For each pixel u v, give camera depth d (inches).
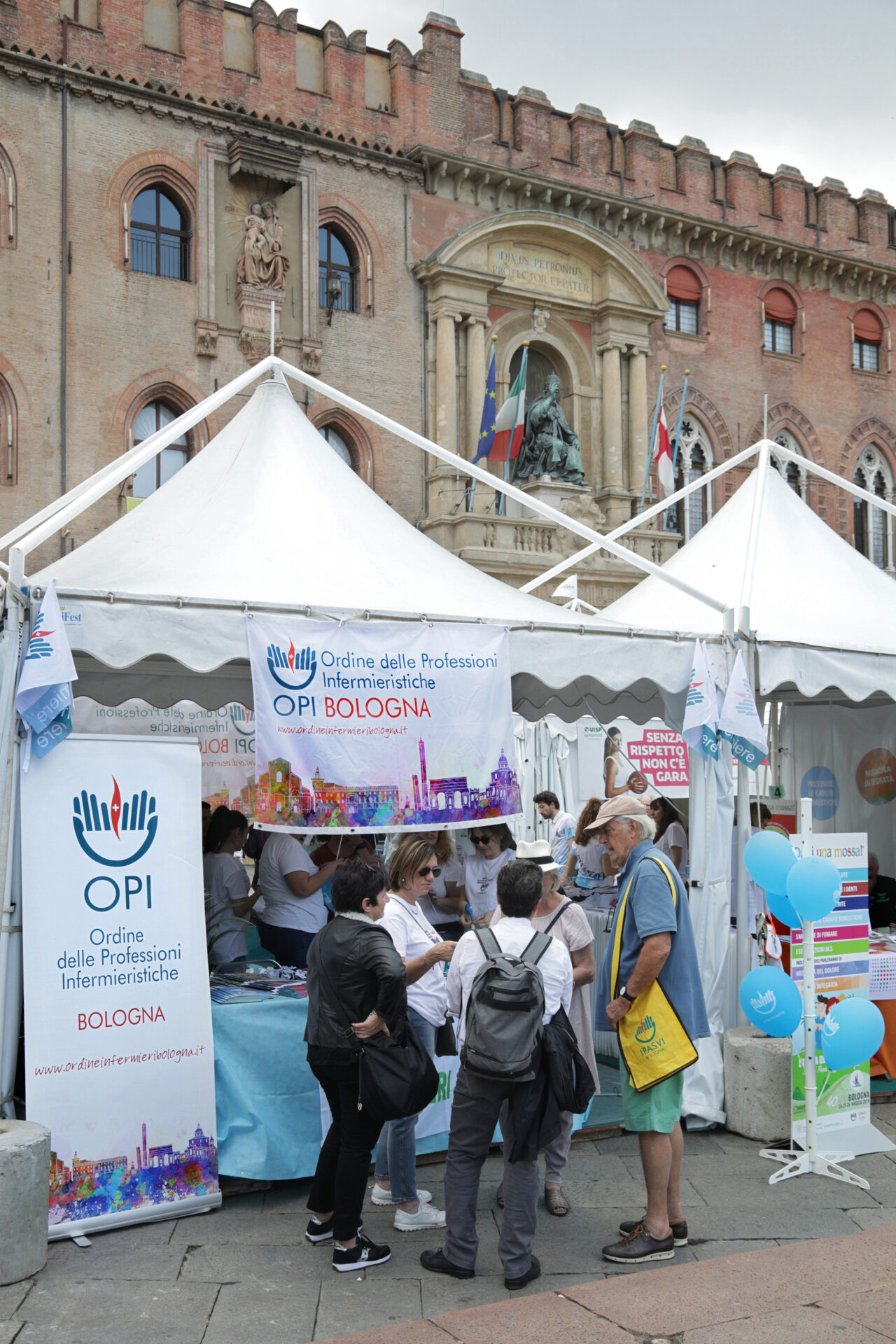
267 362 362.3
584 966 261.1
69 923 243.9
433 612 297.9
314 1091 266.1
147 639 259.6
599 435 1139.3
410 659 291.3
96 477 352.8
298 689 275.0
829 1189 266.7
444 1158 286.2
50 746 247.1
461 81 1075.9
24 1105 246.4
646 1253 224.5
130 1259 224.2
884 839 463.2
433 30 1060.5
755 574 410.6
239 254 956.0
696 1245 234.7
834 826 468.1
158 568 291.1
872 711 466.6
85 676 373.1
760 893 333.7
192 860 263.1
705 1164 284.4
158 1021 249.4
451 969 223.8
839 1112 292.4
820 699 474.0
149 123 919.7
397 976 211.9
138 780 259.1
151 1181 242.8
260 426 356.5
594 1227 244.2
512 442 1003.3
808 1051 281.0
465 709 297.1
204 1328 197.2
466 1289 213.5
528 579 1016.2
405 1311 204.5
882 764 464.4
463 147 1072.2
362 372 1015.6
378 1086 211.2
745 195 1227.9
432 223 1055.6
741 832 335.6
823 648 349.4
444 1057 283.0
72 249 884.6
